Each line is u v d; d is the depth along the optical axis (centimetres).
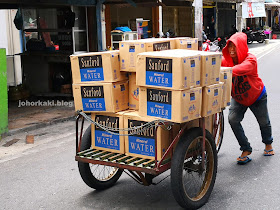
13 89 1070
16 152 649
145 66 390
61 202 454
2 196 475
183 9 2302
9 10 1108
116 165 408
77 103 441
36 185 506
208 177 438
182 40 470
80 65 431
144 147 412
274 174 519
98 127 442
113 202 450
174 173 392
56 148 664
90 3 1098
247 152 562
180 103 374
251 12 3281
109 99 422
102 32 1134
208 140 431
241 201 443
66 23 1081
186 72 373
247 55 510
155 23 2038
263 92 545
